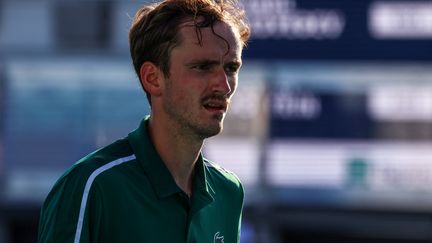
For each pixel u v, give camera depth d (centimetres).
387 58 3319
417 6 3300
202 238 712
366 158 3362
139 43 687
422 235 3366
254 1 3341
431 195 3328
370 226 3378
